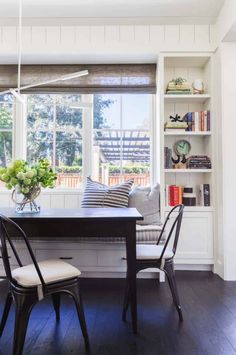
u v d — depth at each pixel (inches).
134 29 128.8
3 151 145.1
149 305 93.6
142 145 146.0
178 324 80.7
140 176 146.0
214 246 126.9
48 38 129.3
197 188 139.3
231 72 119.0
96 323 81.7
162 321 82.6
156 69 139.3
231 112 118.8
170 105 141.9
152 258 82.5
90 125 144.3
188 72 142.6
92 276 122.4
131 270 78.3
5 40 130.2
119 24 128.5
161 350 68.5
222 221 119.5
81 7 117.5
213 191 127.9
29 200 89.1
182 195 131.1
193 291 105.0
